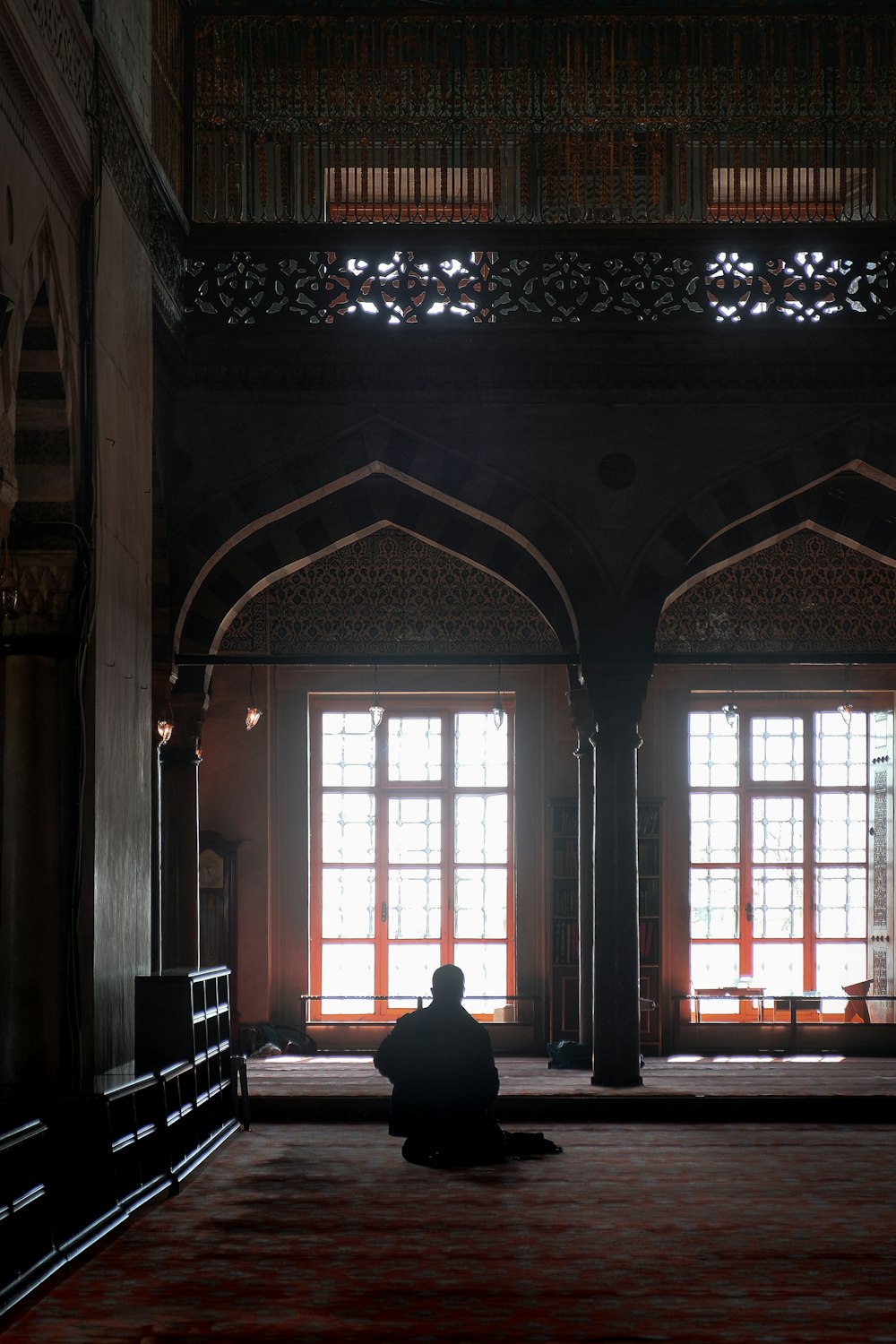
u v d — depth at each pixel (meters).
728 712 13.63
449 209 12.73
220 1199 7.28
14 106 6.13
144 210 9.05
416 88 11.23
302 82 11.24
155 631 11.00
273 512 11.06
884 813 15.16
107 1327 4.98
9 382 6.02
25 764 7.08
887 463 11.07
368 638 14.79
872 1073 12.47
